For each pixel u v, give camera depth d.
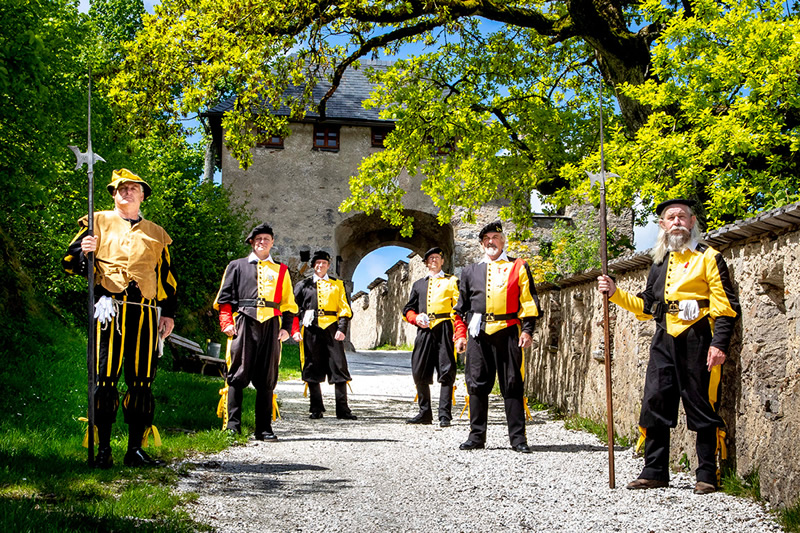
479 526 4.31
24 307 10.05
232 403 7.70
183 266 19.47
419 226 28.14
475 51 14.63
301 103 13.99
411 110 13.98
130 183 5.54
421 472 5.95
